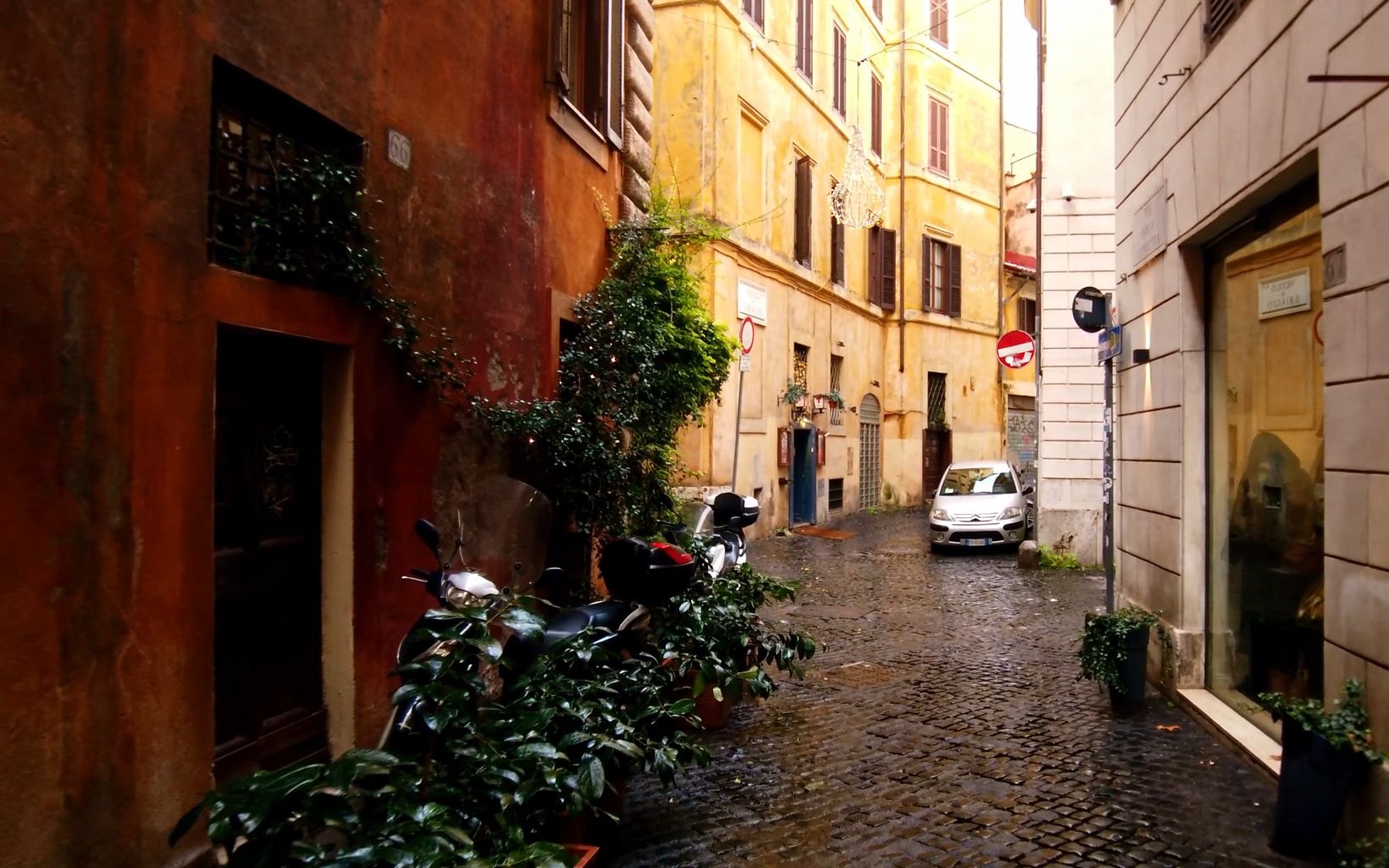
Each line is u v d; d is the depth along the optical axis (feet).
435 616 10.38
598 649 12.41
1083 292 26.40
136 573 9.99
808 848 13.20
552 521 20.66
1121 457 25.73
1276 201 17.03
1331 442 13.60
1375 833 12.14
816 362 65.98
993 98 90.94
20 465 8.70
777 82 58.95
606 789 12.71
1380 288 12.34
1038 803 14.87
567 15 23.26
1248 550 18.74
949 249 85.05
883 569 44.01
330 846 7.79
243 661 12.70
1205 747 17.65
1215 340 20.29
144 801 10.07
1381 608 12.24
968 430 87.81
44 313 8.96
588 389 22.09
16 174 8.69
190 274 10.86
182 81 10.73
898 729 18.86
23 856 8.64
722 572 20.51
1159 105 22.02
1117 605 26.30
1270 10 15.75
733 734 18.53
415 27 15.88
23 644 8.68
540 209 21.24
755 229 56.18
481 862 7.84
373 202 14.62
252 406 13.00
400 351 15.33
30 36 8.82
